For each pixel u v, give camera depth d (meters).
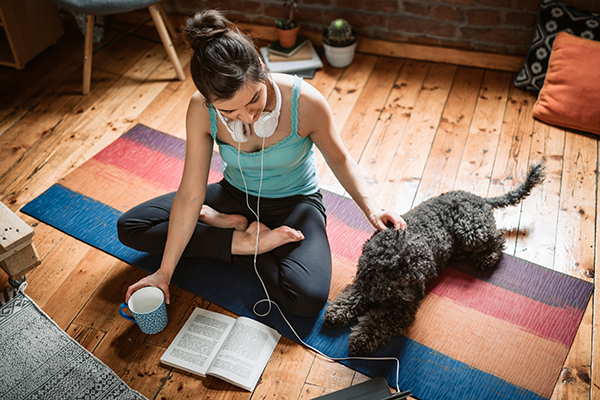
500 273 1.80
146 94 2.67
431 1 2.62
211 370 1.51
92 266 1.86
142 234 1.72
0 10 2.56
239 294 1.76
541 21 2.45
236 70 1.14
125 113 2.55
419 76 2.73
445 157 2.27
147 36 3.06
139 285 1.55
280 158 1.59
